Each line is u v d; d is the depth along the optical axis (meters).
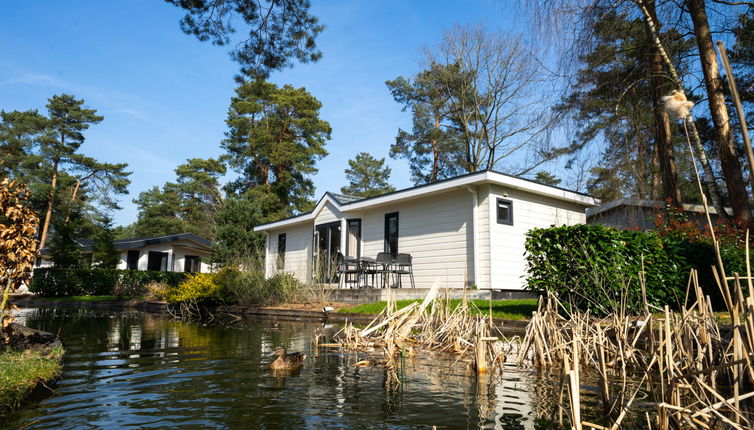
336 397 3.71
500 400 3.60
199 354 6.01
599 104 16.98
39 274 23.91
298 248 20.38
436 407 3.40
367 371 4.81
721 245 8.90
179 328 9.79
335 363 5.30
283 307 13.51
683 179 19.05
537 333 5.13
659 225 12.62
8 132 39.88
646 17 13.61
